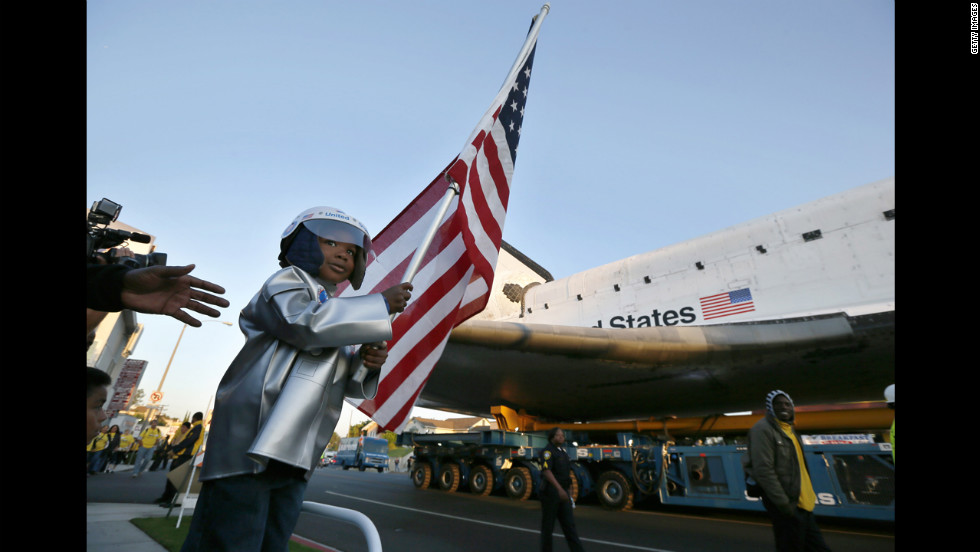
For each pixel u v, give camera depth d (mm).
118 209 1610
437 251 2252
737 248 10320
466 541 5523
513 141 2615
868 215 8719
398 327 2107
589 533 6121
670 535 5984
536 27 2717
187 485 5656
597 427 11523
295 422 903
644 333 10008
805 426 8711
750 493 3172
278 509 963
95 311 1147
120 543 4184
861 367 9195
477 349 10367
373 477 18281
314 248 1188
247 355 1016
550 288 14141
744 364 9766
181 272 1071
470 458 11617
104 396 1428
